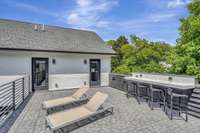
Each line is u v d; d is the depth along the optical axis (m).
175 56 13.30
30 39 12.28
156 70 17.00
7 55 10.74
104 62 14.77
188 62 11.63
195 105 6.24
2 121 5.72
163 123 5.62
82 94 8.07
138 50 19.44
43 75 12.16
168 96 7.57
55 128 4.48
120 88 12.43
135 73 10.32
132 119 6.01
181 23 14.11
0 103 6.54
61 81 12.76
